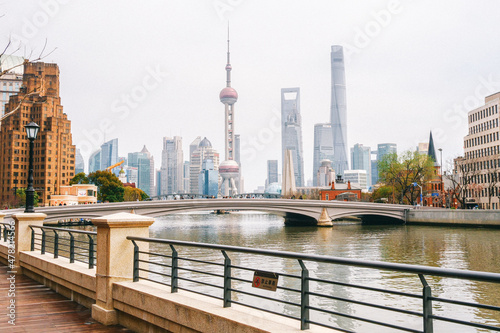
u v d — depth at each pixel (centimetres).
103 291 938
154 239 854
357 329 1859
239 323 608
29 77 14538
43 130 14375
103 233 949
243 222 14038
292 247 5062
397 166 9975
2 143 14150
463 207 9594
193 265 3469
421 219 9019
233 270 3212
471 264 3572
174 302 743
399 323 1920
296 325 595
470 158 10944
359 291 2509
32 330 873
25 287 1349
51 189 14238
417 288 2530
